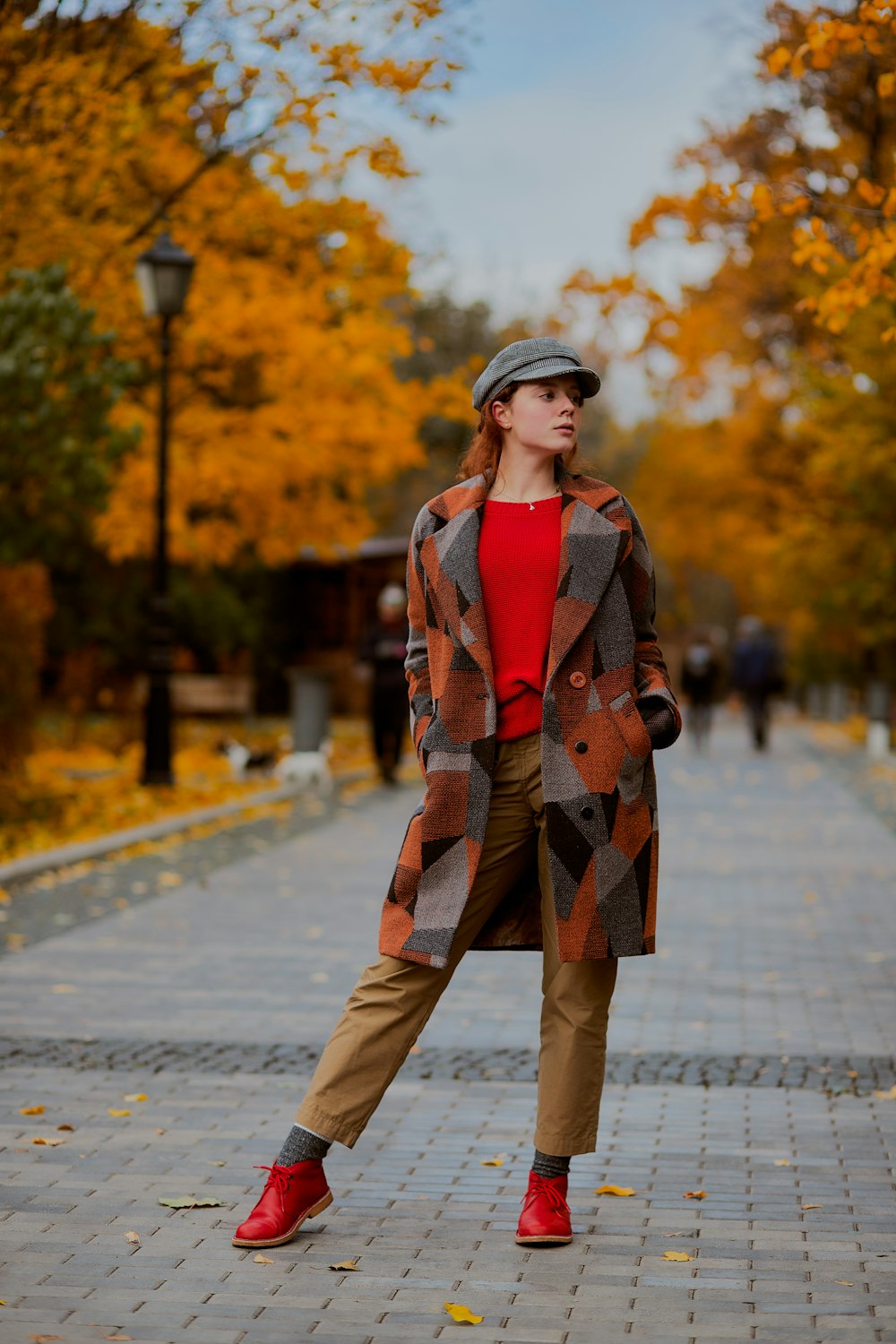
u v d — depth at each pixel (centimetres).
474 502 448
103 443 1468
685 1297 414
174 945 943
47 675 3378
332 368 2017
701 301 2950
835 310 835
